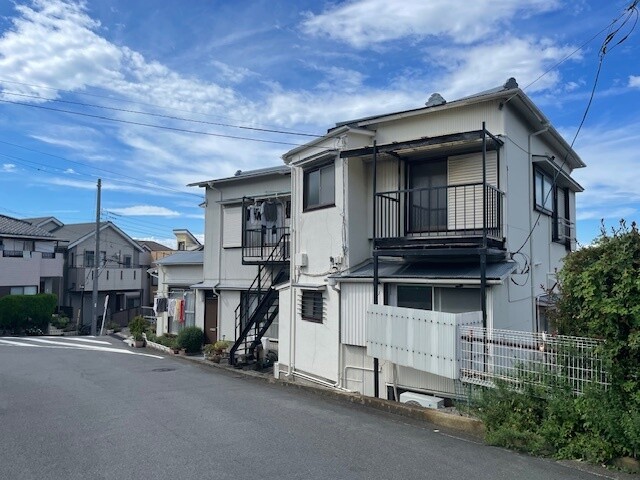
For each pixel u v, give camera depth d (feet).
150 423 21.47
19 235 86.89
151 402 26.21
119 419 22.29
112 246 112.16
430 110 30.32
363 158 32.89
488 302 25.26
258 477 14.70
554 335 17.63
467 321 22.16
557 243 40.32
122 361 45.11
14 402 26.32
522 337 18.81
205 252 55.11
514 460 16.05
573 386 16.83
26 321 81.82
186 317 58.34
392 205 31.83
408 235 31.24
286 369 37.22
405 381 27.30
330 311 32.42
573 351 16.80
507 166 28.43
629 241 15.55
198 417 22.53
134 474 15.12
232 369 41.70
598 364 16.19
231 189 53.31
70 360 45.06
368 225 33.42
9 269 84.79
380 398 26.99
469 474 14.82
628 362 15.34
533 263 32.58
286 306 37.91
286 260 44.98
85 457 16.84
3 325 78.84
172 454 17.02
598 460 15.30
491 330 19.93
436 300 27.55
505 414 18.03
